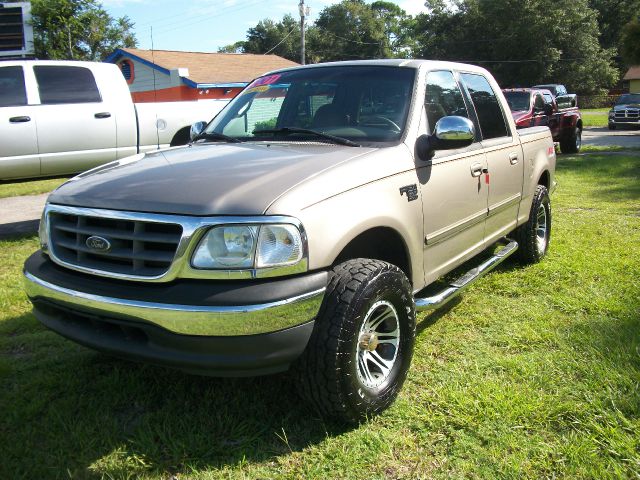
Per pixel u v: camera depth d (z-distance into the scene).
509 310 4.39
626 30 27.16
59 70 7.38
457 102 4.11
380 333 3.01
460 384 3.25
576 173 11.53
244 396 3.16
